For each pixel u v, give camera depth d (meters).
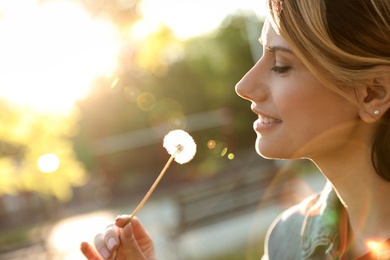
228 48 26.03
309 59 1.24
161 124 23.23
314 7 1.23
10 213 13.05
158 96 24.91
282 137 1.33
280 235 1.66
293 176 10.01
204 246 9.05
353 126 1.31
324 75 1.25
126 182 19.92
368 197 1.35
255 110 1.36
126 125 23.19
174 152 1.38
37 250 8.30
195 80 26.00
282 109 1.31
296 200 9.69
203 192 9.34
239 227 9.63
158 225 11.20
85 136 20.98
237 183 9.62
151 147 21.67
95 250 1.51
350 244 1.43
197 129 18.89
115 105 22.83
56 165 7.61
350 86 1.26
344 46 1.22
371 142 1.32
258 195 9.77
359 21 1.22
